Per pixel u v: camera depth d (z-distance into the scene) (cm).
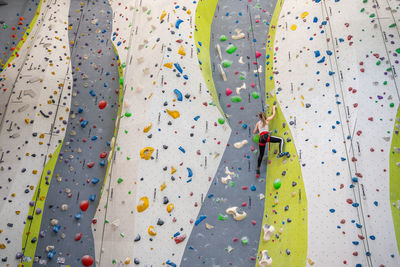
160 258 438
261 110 540
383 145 420
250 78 569
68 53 637
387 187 398
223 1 661
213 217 470
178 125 505
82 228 485
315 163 443
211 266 441
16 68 600
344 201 404
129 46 604
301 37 543
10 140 527
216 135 520
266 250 437
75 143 551
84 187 517
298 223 423
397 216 383
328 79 482
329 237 396
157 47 552
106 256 454
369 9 501
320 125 462
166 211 458
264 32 612
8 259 457
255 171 498
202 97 534
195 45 569
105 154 539
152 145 487
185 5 601
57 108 570
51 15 683
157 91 516
